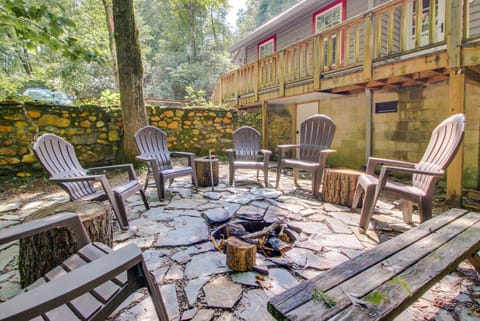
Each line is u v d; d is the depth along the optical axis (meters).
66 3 9.01
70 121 5.09
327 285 0.98
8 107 4.47
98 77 11.21
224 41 19.97
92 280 0.84
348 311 0.85
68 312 0.99
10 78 6.80
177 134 6.61
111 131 5.52
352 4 6.50
